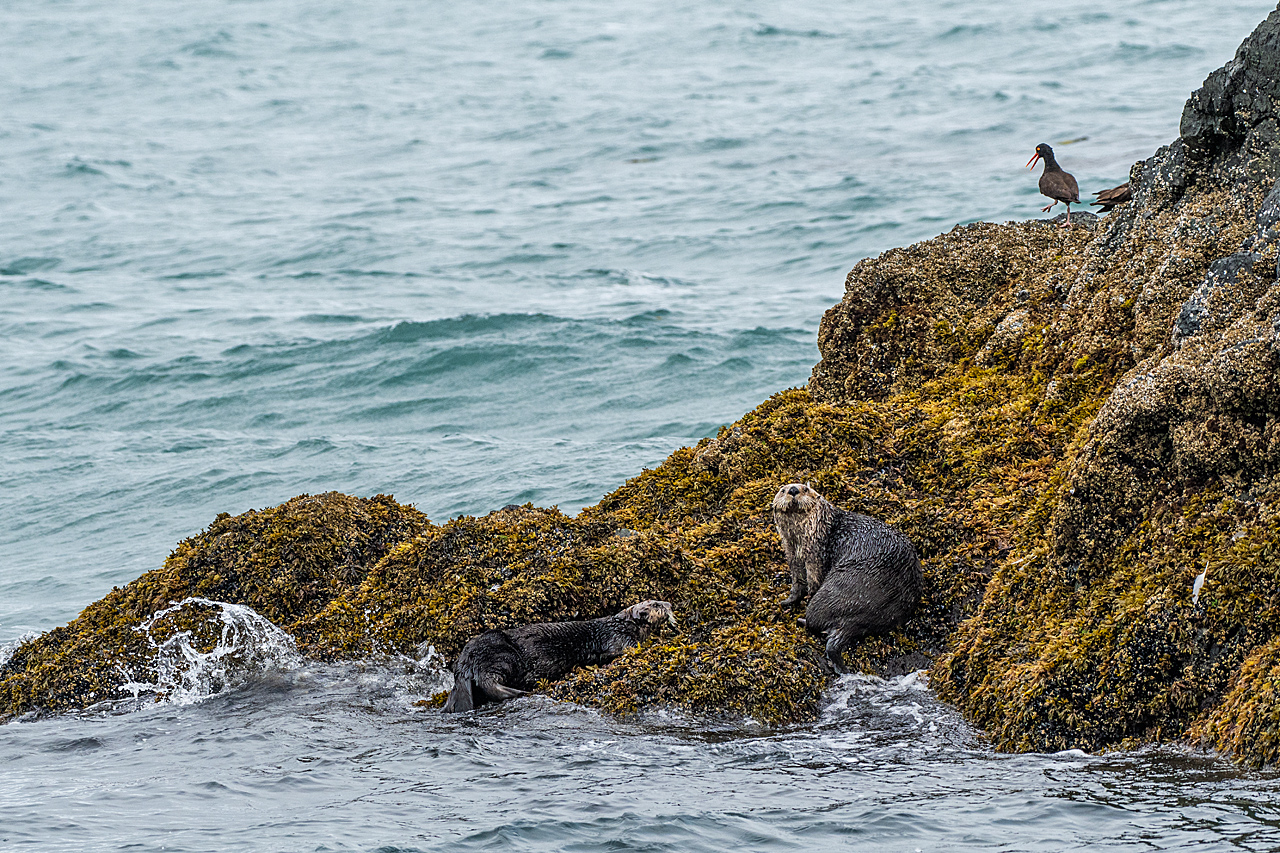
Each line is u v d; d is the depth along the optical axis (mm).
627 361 87250
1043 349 39469
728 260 124062
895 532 32250
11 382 95438
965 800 23797
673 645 30984
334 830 23141
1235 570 26516
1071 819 22422
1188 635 26562
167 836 23109
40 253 154875
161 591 36406
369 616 34656
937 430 37562
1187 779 23891
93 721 31984
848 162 169500
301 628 34938
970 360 41844
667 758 26922
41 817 24359
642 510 38406
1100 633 27469
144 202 191500
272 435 77688
